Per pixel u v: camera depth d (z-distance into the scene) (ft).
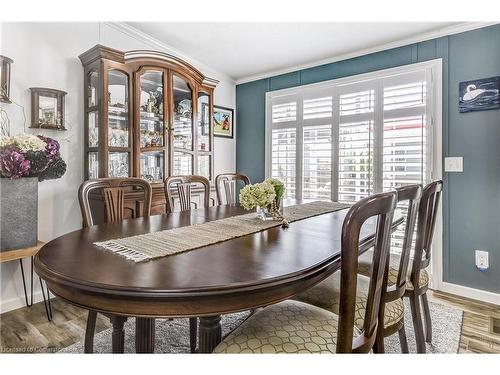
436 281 9.00
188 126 10.28
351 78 10.55
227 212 6.63
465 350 5.83
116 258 3.39
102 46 7.72
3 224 6.24
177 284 2.69
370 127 10.16
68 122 8.17
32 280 7.32
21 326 6.60
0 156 6.17
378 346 3.62
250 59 11.37
